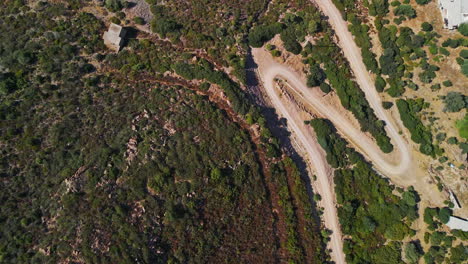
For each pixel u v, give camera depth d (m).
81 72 87.12
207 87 90.25
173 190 79.75
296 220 85.94
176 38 94.06
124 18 94.19
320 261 84.19
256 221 83.75
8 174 75.81
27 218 72.69
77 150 79.19
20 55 83.56
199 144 84.12
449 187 89.81
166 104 86.44
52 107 81.88
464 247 85.12
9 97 81.50
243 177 84.50
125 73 89.06
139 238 73.94
